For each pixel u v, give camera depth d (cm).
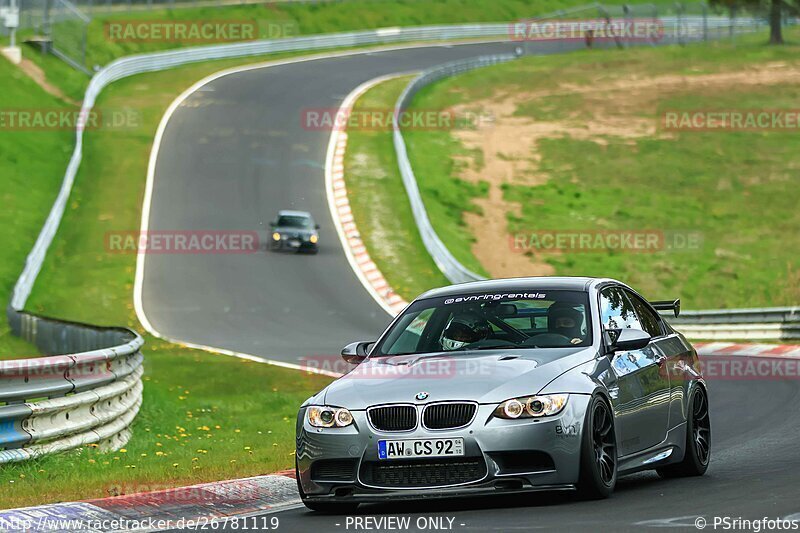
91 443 4522
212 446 4859
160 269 14712
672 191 19588
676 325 11231
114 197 17888
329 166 19962
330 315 12725
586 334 3234
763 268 16000
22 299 12438
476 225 17588
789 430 4891
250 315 12669
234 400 7094
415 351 3281
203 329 11900
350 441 2942
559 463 2888
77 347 7875
